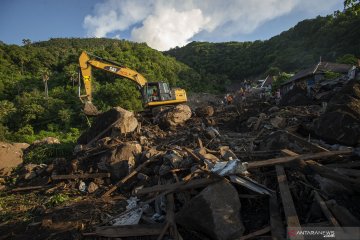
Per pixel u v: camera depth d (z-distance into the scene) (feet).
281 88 116.57
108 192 24.62
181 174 22.25
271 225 14.87
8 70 211.00
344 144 22.58
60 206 23.29
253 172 19.34
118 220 18.62
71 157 35.37
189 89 236.43
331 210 14.52
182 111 50.34
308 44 247.70
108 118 41.73
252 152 23.39
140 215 18.65
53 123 120.06
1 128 88.28
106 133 39.83
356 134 22.13
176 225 16.70
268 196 17.13
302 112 38.58
